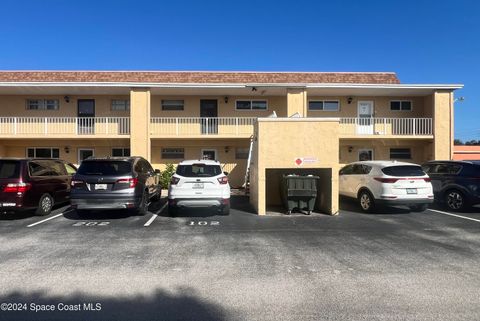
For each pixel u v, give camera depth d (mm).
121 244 7176
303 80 20641
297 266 5738
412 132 20109
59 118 19656
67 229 8664
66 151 20297
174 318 3945
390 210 11883
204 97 20516
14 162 9969
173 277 5215
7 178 9719
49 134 18656
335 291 4684
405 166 11102
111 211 11422
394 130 20578
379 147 20984
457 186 11500
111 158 10117
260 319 3906
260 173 10961
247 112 20672
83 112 20266
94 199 9633
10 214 10859
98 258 6172
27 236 7906
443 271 5508
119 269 5574
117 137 18609
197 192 9922
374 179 11156
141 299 4449
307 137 11055
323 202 11617
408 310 4117
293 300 4395
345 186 12719
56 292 4668
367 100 20875
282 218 10289
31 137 18516
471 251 6699
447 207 11945
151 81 20125
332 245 7133
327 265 5801
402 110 20922
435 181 12242
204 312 4086
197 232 8336
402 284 4941
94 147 20406
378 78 21172
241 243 7273
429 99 20031
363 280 5098
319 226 9094
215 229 8680
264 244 7195
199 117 20016
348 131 20484
